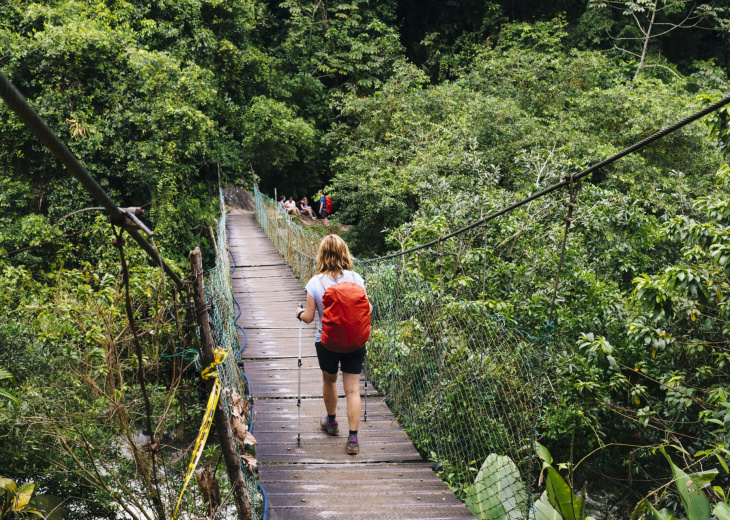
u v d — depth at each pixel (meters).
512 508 3.29
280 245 14.95
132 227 1.60
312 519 3.15
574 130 13.68
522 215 8.02
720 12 22.03
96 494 4.33
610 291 6.94
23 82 13.60
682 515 5.26
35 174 13.71
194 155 17.59
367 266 6.61
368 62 24.23
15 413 3.74
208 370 2.38
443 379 4.41
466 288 6.93
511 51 18.59
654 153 12.88
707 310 5.74
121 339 3.74
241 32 21.80
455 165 12.44
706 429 5.72
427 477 3.77
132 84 14.90
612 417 6.61
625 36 21.98
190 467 2.13
